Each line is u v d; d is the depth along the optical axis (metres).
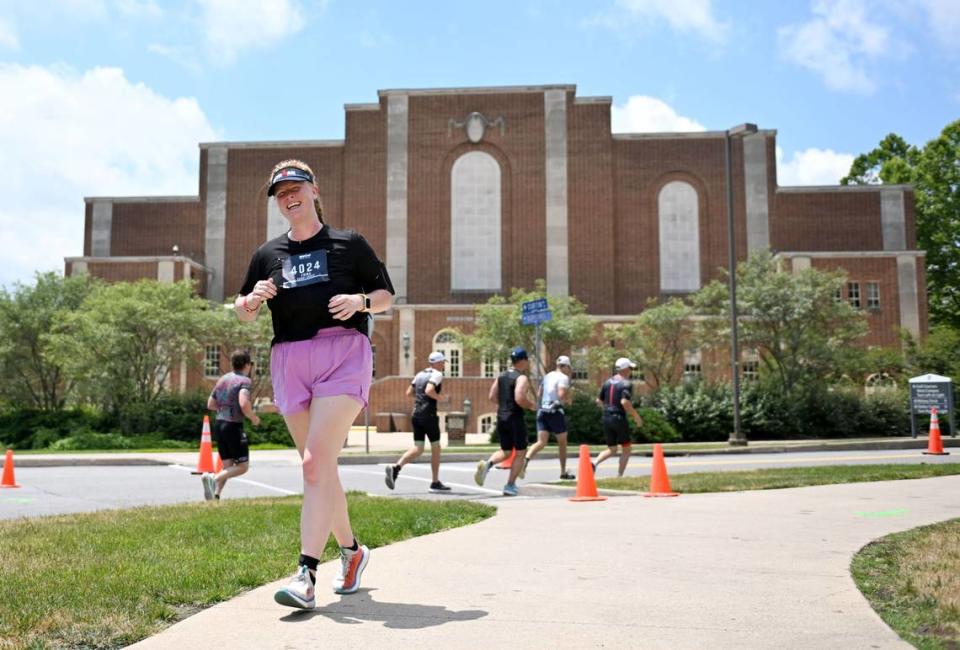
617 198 51.06
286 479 15.20
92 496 11.94
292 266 4.32
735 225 50.50
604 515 7.96
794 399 31.80
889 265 46.22
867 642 3.50
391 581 4.79
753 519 7.48
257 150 52.22
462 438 29.84
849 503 8.68
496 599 4.32
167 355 32.78
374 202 51.06
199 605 4.28
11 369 34.59
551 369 37.69
